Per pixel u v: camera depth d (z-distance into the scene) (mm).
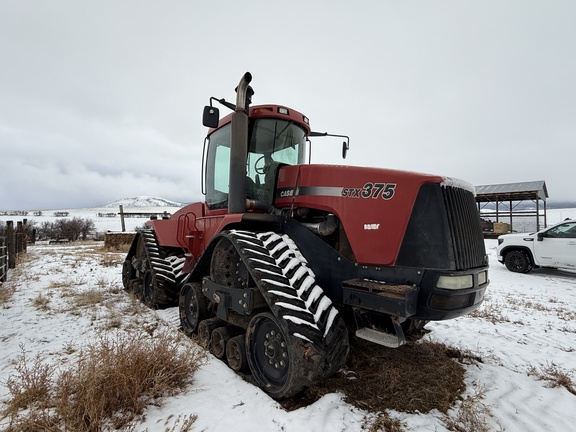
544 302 6207
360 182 2879
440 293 2406
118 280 7898
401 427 2273
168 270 5301
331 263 2967
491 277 8789
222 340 3344
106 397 2363
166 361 2787
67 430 2119
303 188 3279
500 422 2393
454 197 2605
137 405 2381
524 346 3945
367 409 2475
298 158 4227
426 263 2469
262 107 3834
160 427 2236
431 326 4531
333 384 2793
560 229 8742
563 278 8648
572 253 8383
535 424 2377
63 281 7609
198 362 3203
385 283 2602
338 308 3061
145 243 5801
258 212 3598
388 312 2422
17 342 3760
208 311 3938
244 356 3021
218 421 2293
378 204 2717
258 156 3854
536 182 21281
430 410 2486
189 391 2695
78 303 5410
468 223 2682
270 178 3689
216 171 4406
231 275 3395
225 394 2674
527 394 2791
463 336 4168
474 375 3098
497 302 6156
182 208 5242
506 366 3381
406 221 2559
